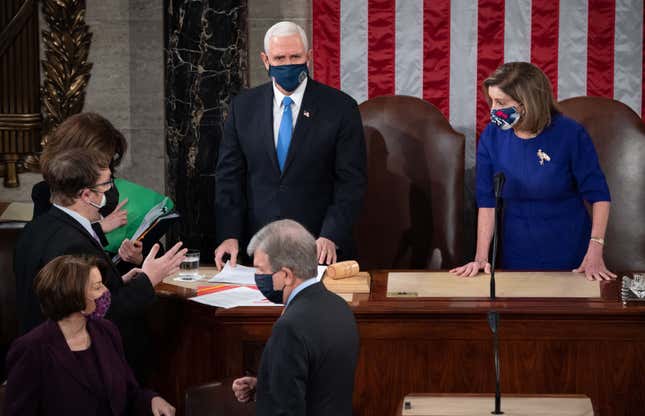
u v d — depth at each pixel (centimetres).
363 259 1733
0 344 1500
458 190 1700
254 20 1889
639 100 1830
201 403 1049
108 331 1016
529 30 1833
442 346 1209
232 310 1188
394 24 1853
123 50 1927
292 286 891
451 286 1296
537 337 1195
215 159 1858
